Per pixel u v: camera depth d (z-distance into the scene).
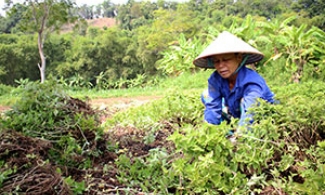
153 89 11.73
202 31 33.41
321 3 46.78
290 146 2.21
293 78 8.58
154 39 37.72
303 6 50.59
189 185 2.03
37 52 39.62
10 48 38.38
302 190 1.93
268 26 10.02
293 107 2.49
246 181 2.00
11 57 38.62
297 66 8.74
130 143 2.96
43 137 2.41
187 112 3.44
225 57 2.71
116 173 2.33
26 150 2.23
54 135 2.47
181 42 13.34
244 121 2.33
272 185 2.04
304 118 2.46
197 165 2.02
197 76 11.86
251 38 10.25
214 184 2.01
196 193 2.04
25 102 2.63
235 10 58.81
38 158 2.17
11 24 65.44
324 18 39.00
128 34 51.50
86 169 2.38
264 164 2.11
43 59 21.58
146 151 2.77
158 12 41.09
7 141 2.28
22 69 39.59
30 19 20.92
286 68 8.79
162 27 39.34
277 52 9.41
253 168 2.15
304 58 8.77
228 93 2.93
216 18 49.41
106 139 2.76
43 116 2.55
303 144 2.41
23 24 20.86
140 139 3.04
